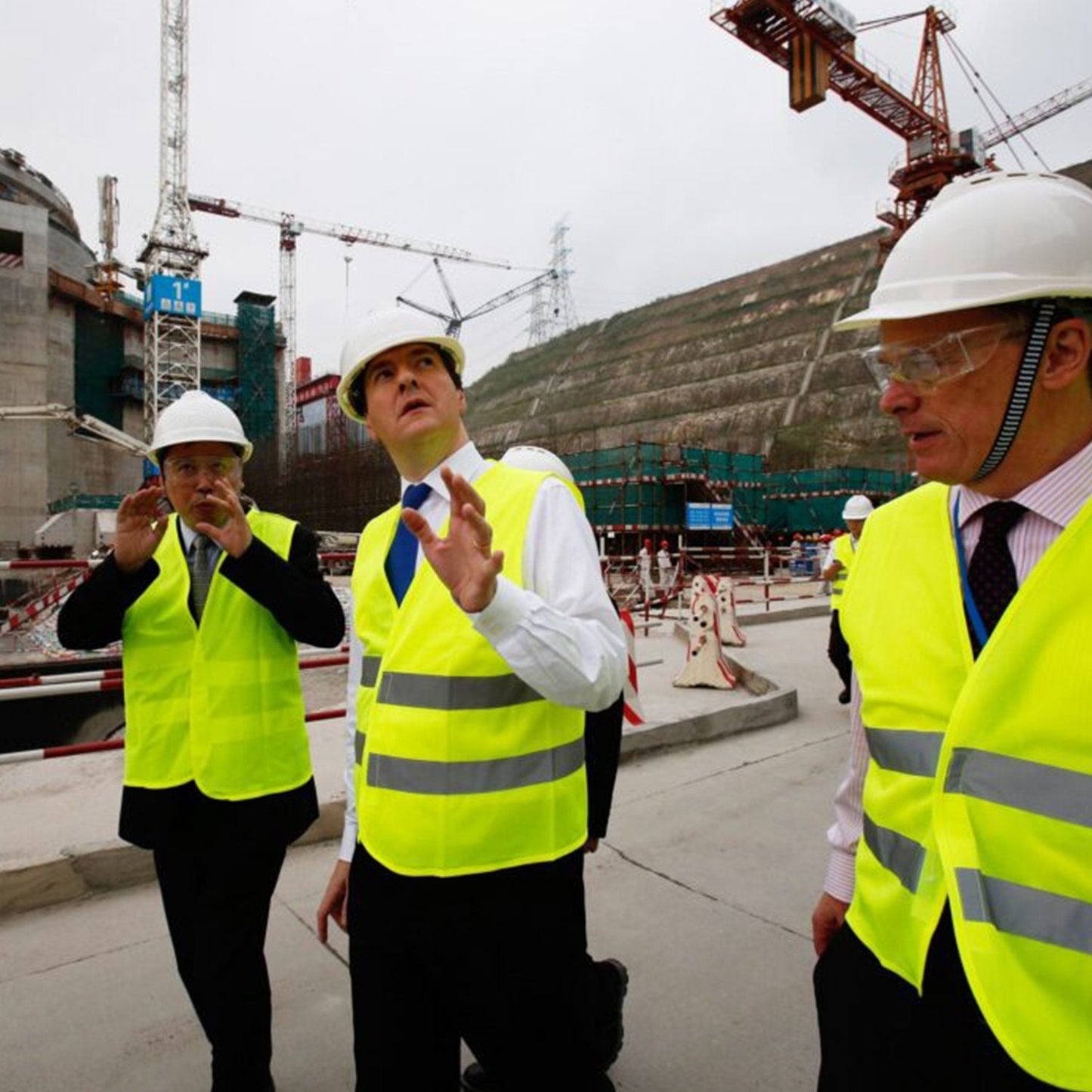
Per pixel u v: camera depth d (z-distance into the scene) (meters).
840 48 32.19
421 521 1.33
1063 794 1.02
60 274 55.03
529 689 1.58
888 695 1.26
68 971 2.98
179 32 63.75
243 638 2.31
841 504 34.47
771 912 3.43
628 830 4.36
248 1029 2.18
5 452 48.34
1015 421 1.10
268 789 2.29
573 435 81.31
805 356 76.44
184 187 64.06
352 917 1.69
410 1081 1.61
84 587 2.25
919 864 1.18
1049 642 1.04
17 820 4.34
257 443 59.16
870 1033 1.23
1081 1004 0.99
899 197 38.22
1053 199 1.12
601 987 2.19
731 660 8.50
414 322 1.75
